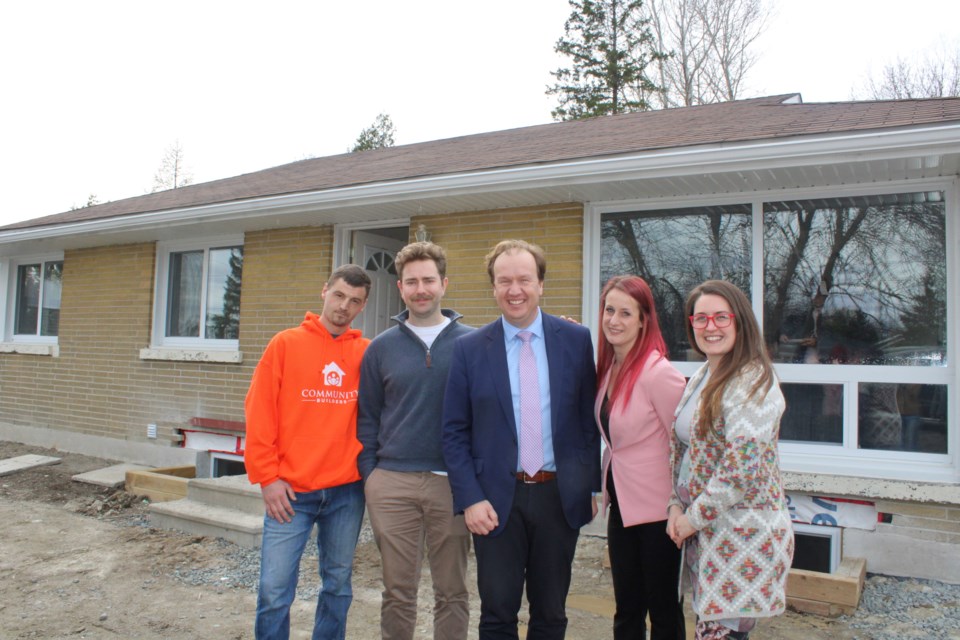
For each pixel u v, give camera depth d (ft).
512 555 9.29
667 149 15.56
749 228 17.08
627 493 9.25
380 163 28.55
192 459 26.32
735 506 8.08
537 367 9.55
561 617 9.37
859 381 15.67
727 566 7.99
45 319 32.65
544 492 9.29
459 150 27.40
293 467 10.26
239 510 18.90
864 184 15.80
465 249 20.59
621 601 9.75
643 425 9.20
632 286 9.39
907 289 15.43
